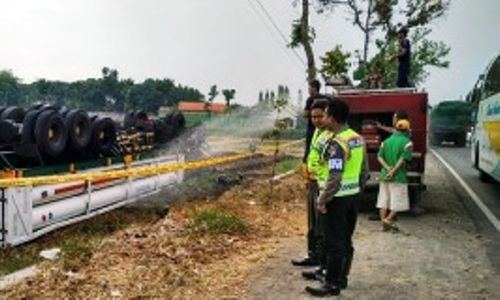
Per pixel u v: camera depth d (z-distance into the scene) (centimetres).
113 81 8344
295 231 1001
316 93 820
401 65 1501
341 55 2055
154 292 661
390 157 991
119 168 1321
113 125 1360
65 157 1212
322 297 655
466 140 4041
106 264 761
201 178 1708
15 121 1164
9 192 893
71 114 1205
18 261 852
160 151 1692
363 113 1178
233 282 705
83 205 1093
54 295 646
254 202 1309
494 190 1593
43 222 977
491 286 701
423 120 1150
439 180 1822
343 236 648
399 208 989
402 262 802
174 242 867
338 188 615
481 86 1708
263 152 2941
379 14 2328
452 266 784
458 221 1115
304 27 2092
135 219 1245
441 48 3609
